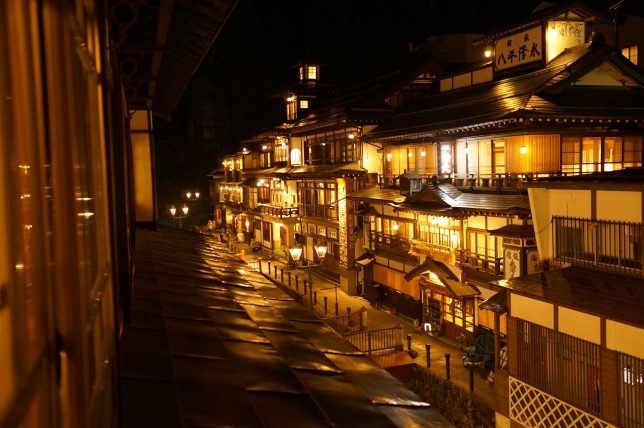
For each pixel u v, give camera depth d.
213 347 6.17
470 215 24.28
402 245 31.89
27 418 1.28
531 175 23.64
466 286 25.62
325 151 44.22
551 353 14.15
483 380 21.88
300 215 48.28
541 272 16.41
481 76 32.16
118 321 4.37
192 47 9.80
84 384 1.84
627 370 12.09
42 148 1.62
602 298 13.46
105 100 4.31
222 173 72.44
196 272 10.80
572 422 13.50
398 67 41.06
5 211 1.25
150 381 4.72
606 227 15.40
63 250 1.79
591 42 26.19
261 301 9.66
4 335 1.20
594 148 25.05
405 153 33.91
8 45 1.33
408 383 22.17
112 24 7.76
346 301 35.88
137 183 17.30
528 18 27.80
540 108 23.50
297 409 5.05
